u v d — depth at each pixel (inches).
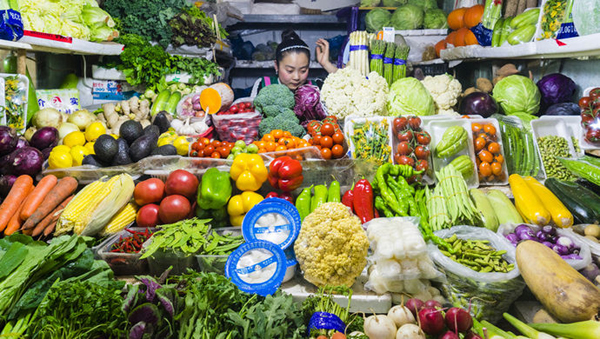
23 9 121.0
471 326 61.2
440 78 156.8
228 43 239.8
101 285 66.1
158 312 61.0
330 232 72.0
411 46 225.1
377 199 97.2
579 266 75.0
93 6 157.8
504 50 144.9
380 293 73.9
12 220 88.0
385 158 113.0
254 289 70.2
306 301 69.5
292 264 77.8
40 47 123.3
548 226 84.1
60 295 60.3
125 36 178.7
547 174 110.6
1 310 60.6
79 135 118.1
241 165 93.2
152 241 80.6
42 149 112.5
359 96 141.3
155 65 172.9
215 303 64.4
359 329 68.0
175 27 187.2
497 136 114.4
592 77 133.8
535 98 139.9
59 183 92.9
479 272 73.6
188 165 103.0
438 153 112.3
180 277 68.6
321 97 148.0
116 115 145.9
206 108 135.0
